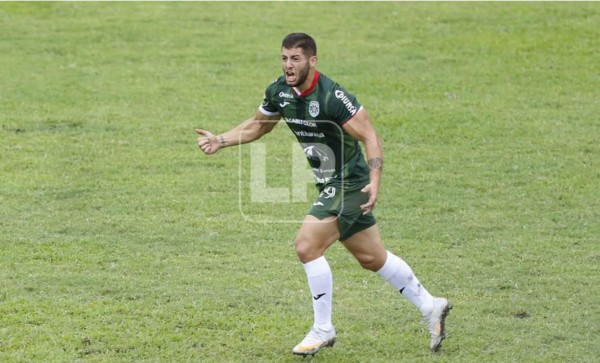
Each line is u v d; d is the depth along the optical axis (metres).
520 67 61.41
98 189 40.53
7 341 24.97
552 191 40.84
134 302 28.00
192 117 51.94
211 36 68.62
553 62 62.19
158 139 48.19
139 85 58.00
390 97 55.56
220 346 25.11
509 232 35.66
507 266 31.95
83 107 53.59
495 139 48.53
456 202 39.28
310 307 28.06
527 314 27.80
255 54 64.44
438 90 56.97
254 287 29.64
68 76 59.84
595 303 28.61
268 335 25.88
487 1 76.06
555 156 45.81
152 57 63.97
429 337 26.06
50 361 23.89
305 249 24.02
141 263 31.72
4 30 70.12
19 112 52.44
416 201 39.38
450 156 45.88
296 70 23.50
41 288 29.11
